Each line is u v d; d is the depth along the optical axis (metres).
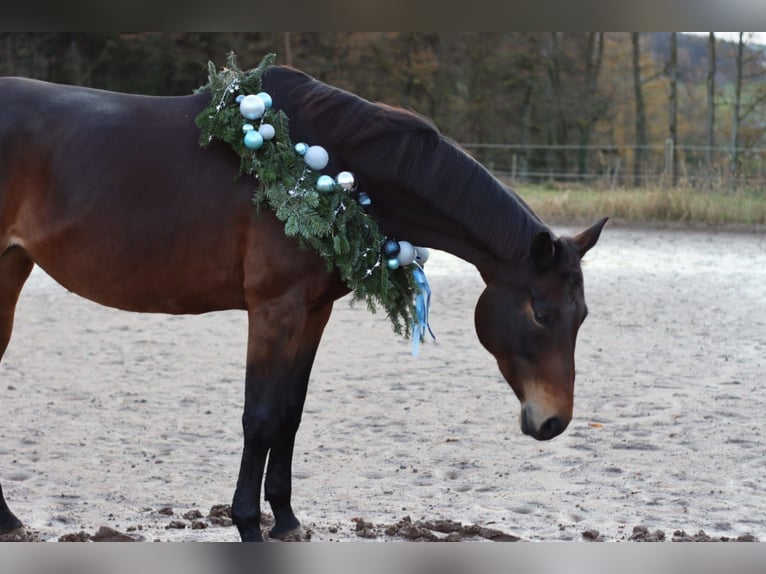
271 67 4.93
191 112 4.84
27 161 4.79
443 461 6.36
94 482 5.86
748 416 7.42
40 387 8.23
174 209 4.68
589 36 36.56
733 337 10.58
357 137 4.79
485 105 36.97
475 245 4.82
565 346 4.59
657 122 38.47
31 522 5.15
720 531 5.11
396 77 36.59
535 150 36.97
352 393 8.15
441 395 8.10
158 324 11.47
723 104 33.84
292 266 4.60
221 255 4.71
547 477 6.04
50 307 12.54
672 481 5.95
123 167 4.72
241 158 4.65
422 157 4.79
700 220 21.53
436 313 12.13
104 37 34.41
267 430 4.62
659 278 14.78
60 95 4.93
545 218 22.14
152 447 6.61
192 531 5.04
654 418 7.38
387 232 4.93
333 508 5.46
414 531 4.93
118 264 4.76
